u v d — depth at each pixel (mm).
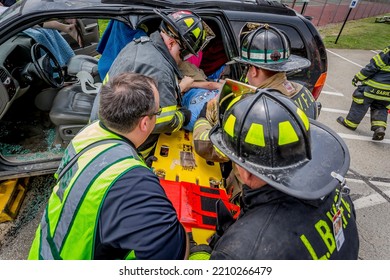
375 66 4203
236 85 1310
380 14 19781
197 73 2518
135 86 1242
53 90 2891
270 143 1025
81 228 1096
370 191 3482
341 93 6340
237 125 1089
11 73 2498
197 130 1865
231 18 2580
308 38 2785
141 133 1321
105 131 1273
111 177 1102
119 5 2328
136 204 1067
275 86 1784
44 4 2266
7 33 2201
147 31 2656
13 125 2996
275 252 944
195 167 1945
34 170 2520
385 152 4328
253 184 1125
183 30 1878
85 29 4109
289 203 1029
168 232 1075
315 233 1015
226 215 1302
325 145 1209
